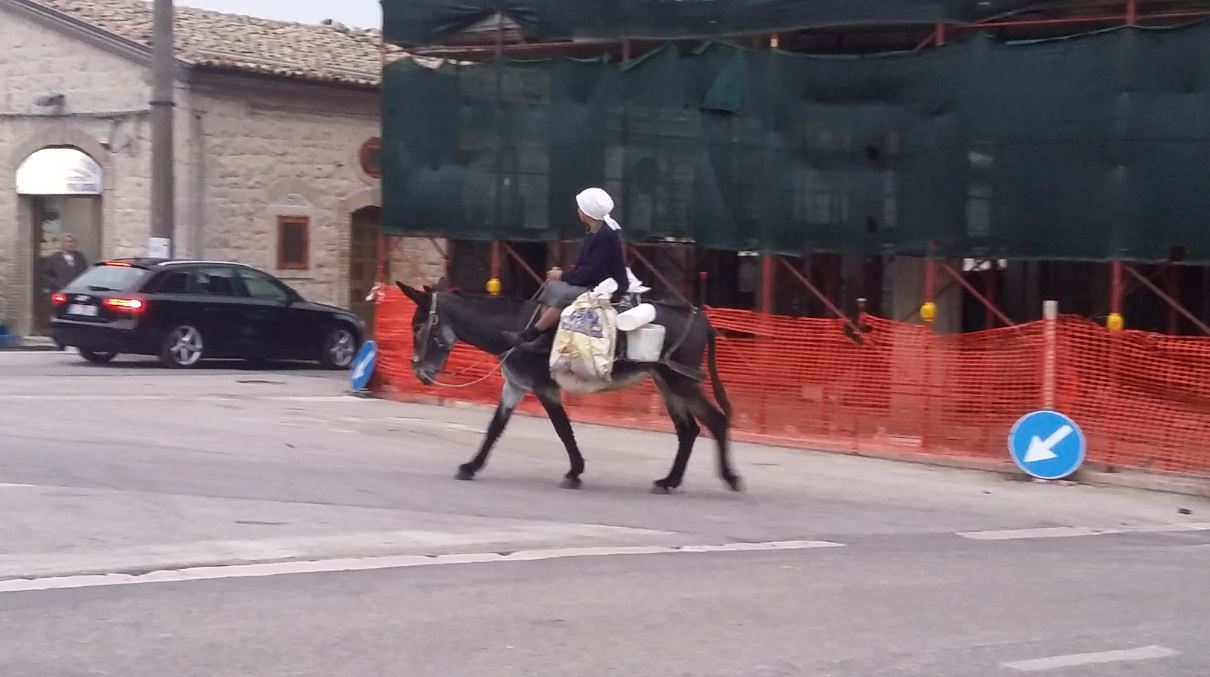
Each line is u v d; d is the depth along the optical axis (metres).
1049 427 14.37
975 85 15.25
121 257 26.59
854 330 15.98
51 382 19.12
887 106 15.92
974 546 10.98
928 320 15.73
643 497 12.62
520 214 18.50
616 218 17.64
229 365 23.67
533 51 19.81
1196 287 17.53
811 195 16.38
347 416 17.30
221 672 6.68
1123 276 16.50
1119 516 12.76
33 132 28.17
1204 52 14.20
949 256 15.55
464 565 9.36
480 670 6.85
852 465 15.12
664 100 17.27
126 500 11.04
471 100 18.81
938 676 7.00
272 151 27.84
